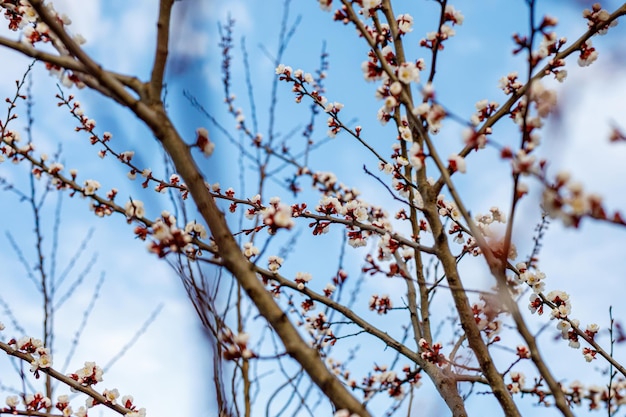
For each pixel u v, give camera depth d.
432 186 2.97
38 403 3.59
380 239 3.42
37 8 2.10
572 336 3.52
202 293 2.63
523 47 2.55
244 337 2.38
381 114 3.67
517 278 3.57
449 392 3.34
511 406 2.63
